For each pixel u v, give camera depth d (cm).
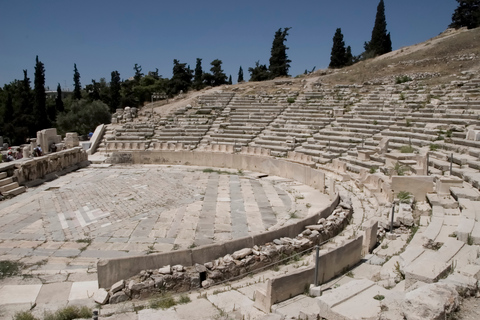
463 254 873
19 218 1517
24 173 2088
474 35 4525
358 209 1605
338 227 1293
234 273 959
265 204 1750
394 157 2039
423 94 3114
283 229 1142
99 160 2955
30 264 1087
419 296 546
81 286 949
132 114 4000
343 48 6488
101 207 1675
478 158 1820
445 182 1482
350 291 657
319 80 4553
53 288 937
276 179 2333
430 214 1340
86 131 5650
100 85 8344
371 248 1088
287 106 3800
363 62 5259
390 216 1336
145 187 2081
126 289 862
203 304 815
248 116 3753
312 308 689
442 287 576
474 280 643
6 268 1053
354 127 3009
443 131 2378
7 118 6022
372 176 1905
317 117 3400
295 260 1062
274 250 1038
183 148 3275
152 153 2936
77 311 788
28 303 860
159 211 1619
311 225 1227
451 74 3531
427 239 973
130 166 2817
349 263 958
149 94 7400
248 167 2638
